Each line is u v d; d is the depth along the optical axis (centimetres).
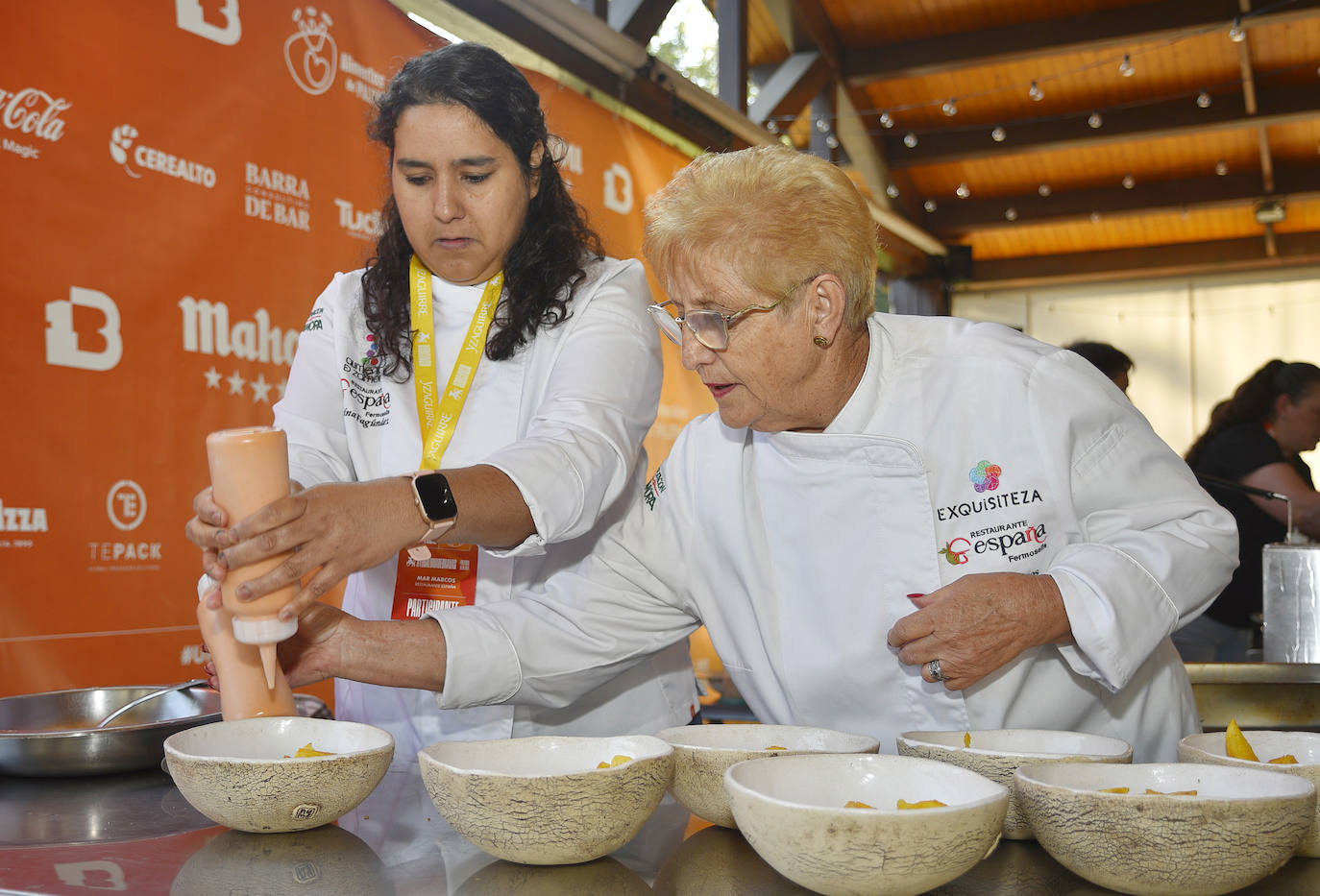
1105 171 881
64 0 245
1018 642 107
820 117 695
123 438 257
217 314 280
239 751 100
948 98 758
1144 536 115
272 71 296
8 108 234
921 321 128
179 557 270
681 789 94
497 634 124
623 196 447
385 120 140
